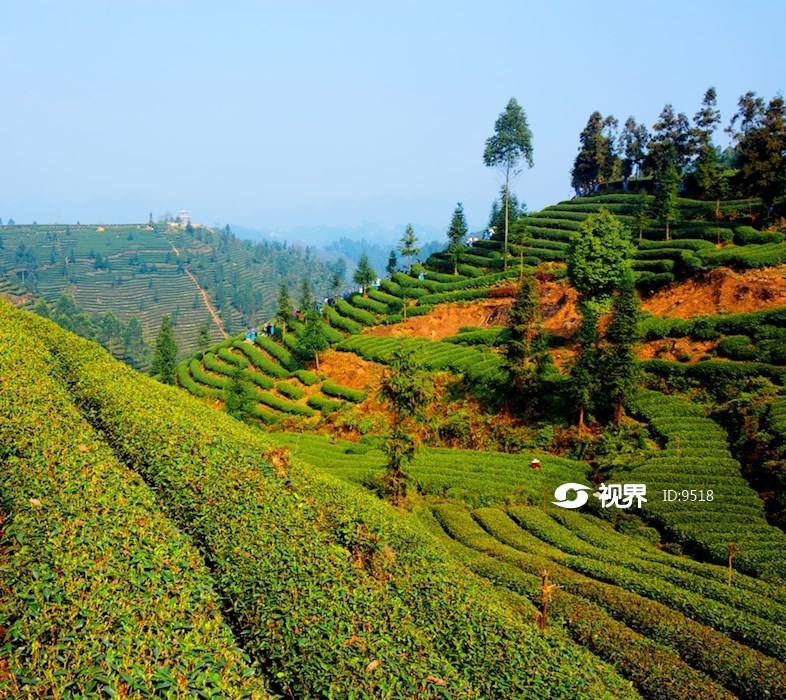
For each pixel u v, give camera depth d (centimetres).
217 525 2139
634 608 2828
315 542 2056
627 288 5134
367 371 7300
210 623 1496
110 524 1767
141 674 1227
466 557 3475
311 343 7669
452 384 6400
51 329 4347
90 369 3672
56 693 1133
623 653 2472
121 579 1534
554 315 7062
